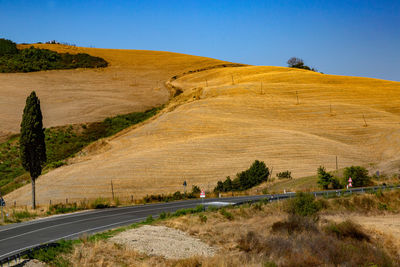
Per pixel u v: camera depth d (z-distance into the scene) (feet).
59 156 252.62
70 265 47.01
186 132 279.90
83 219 83.30
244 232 72.90
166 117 316.60
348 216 101.24
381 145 261.44
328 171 203.31
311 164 217.36
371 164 213.87
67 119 329.72
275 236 70.85
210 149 239.50
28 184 194.39
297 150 238.27
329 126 297.94
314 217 89.45
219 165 213.66
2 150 254.27
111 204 115.85
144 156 228.84
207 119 303.89
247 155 230.48
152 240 62.85
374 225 89.30
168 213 86.38
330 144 252.83
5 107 358.43
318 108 338.54
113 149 254.68
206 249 62.34
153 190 178.70
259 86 411.54
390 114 331.57
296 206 96.53
